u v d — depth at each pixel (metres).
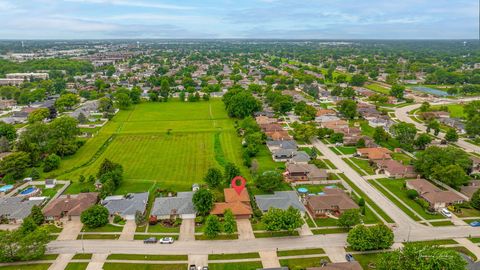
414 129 187.50
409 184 138.88
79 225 112.38
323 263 92.19
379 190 136.75
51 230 109.25
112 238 105.06
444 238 104.81
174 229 109.88
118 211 117.38
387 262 83.50
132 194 130.00
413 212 120.19
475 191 130.12
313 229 109.69
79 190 136.88
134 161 165.88
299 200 125.00
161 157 171.12
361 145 185.00
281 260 94.44
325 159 170.00
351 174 152.12
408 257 83.06
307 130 196.38
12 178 143.38
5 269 91.06
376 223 112.88
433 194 125.88
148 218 116.00
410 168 151.25
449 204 123.44
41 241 94.75
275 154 168.12
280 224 103.50
